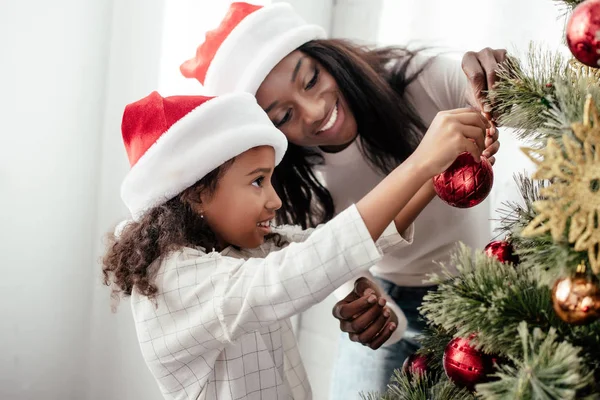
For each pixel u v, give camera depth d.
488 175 0.75
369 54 1.15
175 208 0.86
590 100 0.51
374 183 1.24
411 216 0.92
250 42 1.03
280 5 1.07
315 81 1.06
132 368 1.52
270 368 0.90
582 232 0.51
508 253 0.68
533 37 1.38
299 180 1.24
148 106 0.86
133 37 1.48
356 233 0.72
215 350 0.84
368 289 0.92
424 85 1.16
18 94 1.38
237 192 0.85
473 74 0.82
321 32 1.09
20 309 1.44
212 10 1.42
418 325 1.25
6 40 1.35
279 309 0.74
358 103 1.09
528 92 0.66
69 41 1.43
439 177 0.76
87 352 1.55
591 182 0.52
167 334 0.82
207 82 1.05
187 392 0.87
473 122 0.73
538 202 0.51
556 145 0.53
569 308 0.51
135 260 0.84
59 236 1.48
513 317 0.56
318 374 1.77
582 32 0.54
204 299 0.80
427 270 1.24
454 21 1.50
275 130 0.87
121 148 1.50
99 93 1.49
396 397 0.76
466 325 0.57
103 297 1.53
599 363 0.53
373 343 0.91
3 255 1.40
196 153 0.83
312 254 0.72
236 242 0.89
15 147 1.39
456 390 0.68
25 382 1.46
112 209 1.52
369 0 1.65
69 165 1.47
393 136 1.12
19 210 1.42
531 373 0.50
